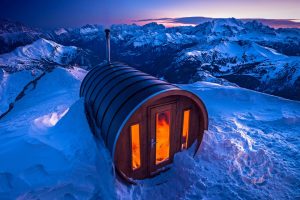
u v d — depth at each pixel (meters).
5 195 4.07
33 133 6.63
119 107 4.97
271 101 12.30
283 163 6.49
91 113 6.30
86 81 8.19
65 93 27.14
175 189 5.39
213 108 11.38
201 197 5.16
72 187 4.48
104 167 4.87
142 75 6.37
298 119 9.48
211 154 6.47
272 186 5.54
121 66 7.79
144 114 4.94
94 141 5.43
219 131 8.34
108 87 6.10
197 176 5.73
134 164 5.41
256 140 7.96
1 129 9.02
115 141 4.57
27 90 45.66
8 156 5.11
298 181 5.69
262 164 6.36
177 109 5.55
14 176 4.48
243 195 5.22
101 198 4.56
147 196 5.07
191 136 6.18
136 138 5.14
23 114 17.80
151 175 5.59
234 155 6.62
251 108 11.54
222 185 5.52
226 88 14.48
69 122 6.85
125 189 4.95
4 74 98.75
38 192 4.21
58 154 5.16
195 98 5.46
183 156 5.91
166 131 5.72
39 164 4.81
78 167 4.75
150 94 4.80
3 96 75.81
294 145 7.60
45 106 19.70
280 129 8.96
